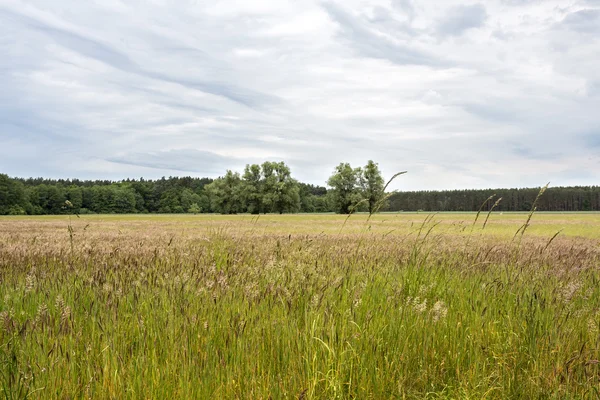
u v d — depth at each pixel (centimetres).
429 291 484
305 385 288
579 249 1236
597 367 330
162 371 289
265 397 277
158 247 1037
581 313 440
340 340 330
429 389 318
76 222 4244
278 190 11438
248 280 549
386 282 547
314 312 384
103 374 280
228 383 281
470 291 521
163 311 402
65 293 473
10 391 253
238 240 1159
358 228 2934
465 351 365
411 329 379
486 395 303
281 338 349
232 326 364
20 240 1402
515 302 473
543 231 2770
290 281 521
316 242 1282
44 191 12712
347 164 10806
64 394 268
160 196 16450
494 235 2028
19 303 438
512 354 361
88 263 715
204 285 507
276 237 1526
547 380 317
